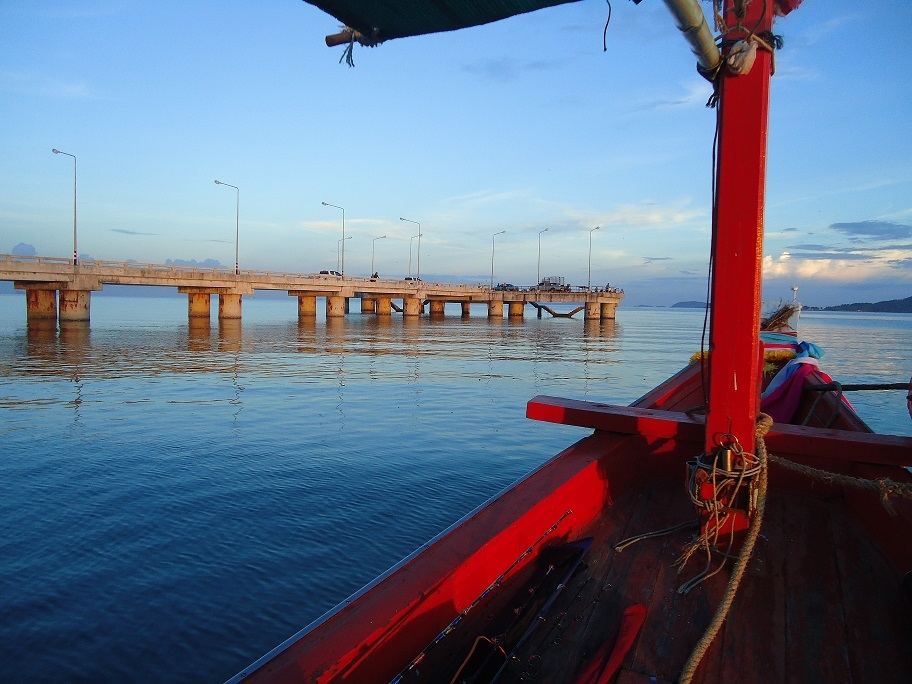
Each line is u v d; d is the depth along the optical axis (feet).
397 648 7.69
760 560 10.73
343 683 6.70
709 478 10.26
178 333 130.11
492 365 86.89
